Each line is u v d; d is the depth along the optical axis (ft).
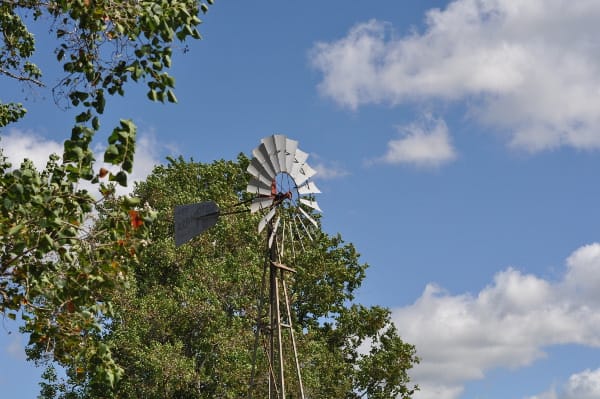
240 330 119.14
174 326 121.80
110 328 116.37
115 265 43.09
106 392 113.29
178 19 42.01
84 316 43.50
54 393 116.47
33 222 40.96
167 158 146.20
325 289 143.02
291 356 117.80
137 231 43.14
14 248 40.47
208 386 122.11
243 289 125.49
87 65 42.52
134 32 42.34
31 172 39.11
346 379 137.90
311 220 76.74
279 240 117.29
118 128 39.99
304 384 117.80
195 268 125.49
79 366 45.52
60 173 41.63
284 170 74.90
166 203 132.67
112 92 42.73
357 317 147.64
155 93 42.34
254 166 74.59
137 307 116.78
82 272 42.19
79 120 40.93
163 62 42.19
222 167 146.72
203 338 120.47
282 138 75.61
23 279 42.96
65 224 40.93
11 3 47.06
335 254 151.94
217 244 134.10
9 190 38.75
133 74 41.50
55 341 44.60
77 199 41.63
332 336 147.23
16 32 58.23
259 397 115.14
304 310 145.89
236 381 114.73
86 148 40.06
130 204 42.70
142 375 115.96
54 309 43.88
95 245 43.01
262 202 74.33
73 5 41.39
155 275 129.80
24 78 55.21
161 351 111.75
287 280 126.62
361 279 152.35
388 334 148.66
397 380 140.87
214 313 118.62
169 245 124.88
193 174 145.48
